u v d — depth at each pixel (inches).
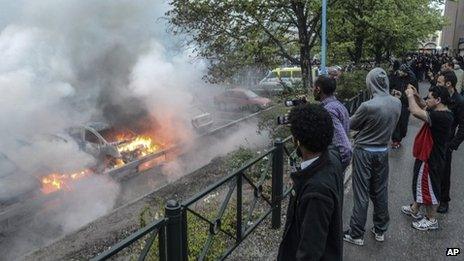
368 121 155.0
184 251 118.3
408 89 177.0
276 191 185.9
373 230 174.4
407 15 572.7
